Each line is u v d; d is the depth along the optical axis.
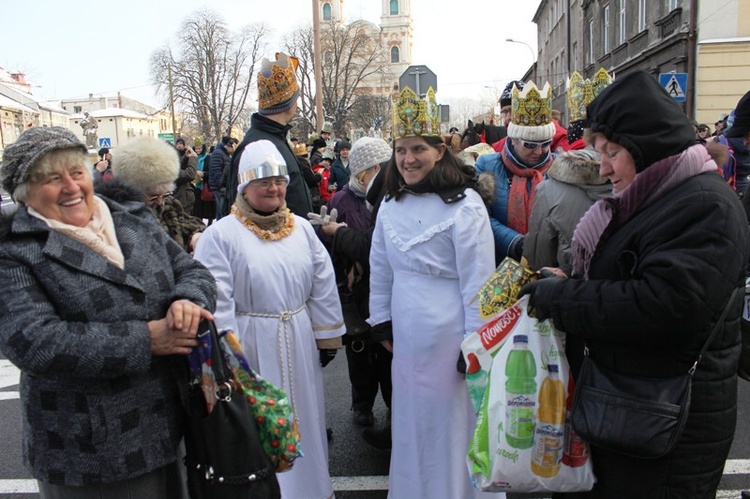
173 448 1.97
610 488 1.98
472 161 4.67
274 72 3.66
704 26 14.83
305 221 3.06
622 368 1.91
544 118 3.16
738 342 1.93
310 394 2.93
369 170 3.85
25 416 1.89
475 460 2.12
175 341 1.86
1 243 1.77
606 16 23.41
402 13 87.75
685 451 1.86
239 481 1.90
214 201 13.10
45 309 1.75
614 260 1.90
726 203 1.74
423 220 2.71
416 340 2.71
